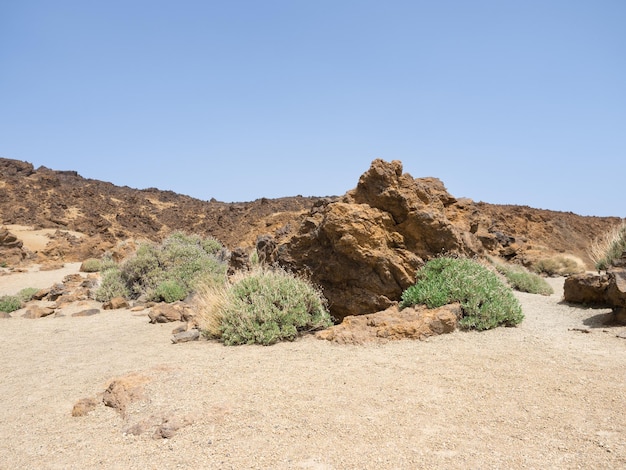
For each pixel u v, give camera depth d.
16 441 4.46
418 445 3.75
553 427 3.93
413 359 5.90
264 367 5.88
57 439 4.43
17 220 54.75
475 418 4.18
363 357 6.13
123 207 69.25
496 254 21.27
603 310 9.09
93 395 5.61
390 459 3.56
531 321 8.36
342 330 7.24
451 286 7.81
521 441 3.74
